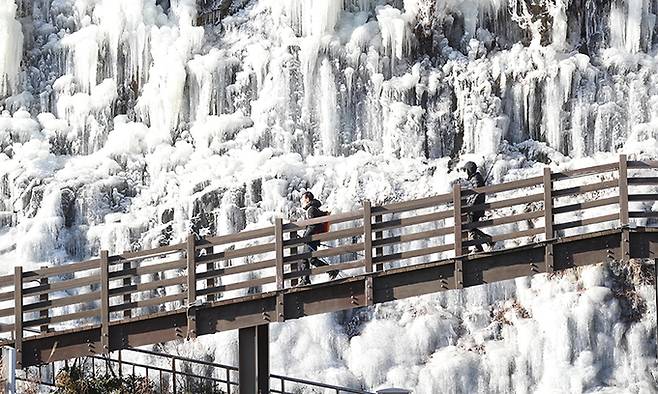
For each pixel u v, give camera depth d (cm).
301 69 8688
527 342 7494
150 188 8412
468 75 8644
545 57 8612
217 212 8169
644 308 7606
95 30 8806
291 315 5481
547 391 7331
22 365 5472
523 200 5547
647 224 8112
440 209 8131
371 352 7538
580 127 8512
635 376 7406
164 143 8619
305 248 7788
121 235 8138
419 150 8538
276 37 8856
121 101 8819
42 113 8756
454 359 7444
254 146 8575
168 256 8019
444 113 8606
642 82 8569
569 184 8194
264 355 5584
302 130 8612
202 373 7494
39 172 8362
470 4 8819
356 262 5516
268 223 8094
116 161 8538
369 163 8419
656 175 8194
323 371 7481
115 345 5488
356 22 8856
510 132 8625
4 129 8600
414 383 7419
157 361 7519
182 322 5481
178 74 8644
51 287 5528
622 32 8712
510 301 7800
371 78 8662
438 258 8019
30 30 8938
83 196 8275
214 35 8988
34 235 8094
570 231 8050
